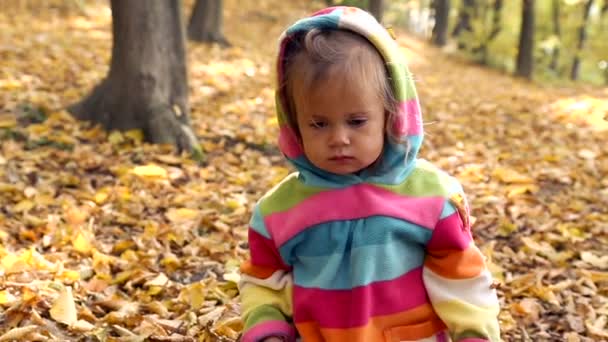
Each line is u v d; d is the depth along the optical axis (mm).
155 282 4035
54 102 7605
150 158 6402
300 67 1916
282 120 2072
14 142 6379
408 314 2002
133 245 4637
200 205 5500
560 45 21828
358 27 1931
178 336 3404
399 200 2000
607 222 5504
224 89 9797
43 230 4730
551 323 3945
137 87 6844
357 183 2014
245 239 4891
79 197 5410
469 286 1997
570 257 4832
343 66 1876
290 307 2109
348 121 1914
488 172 6828
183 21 7047
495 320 2025
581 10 22375
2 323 3426
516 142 8492
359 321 1965
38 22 13430
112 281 4078
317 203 2014
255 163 6879
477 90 13180
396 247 1988
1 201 5223
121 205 5312
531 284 4289
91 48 11469
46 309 3576
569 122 10031
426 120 9445
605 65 24469
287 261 2080
